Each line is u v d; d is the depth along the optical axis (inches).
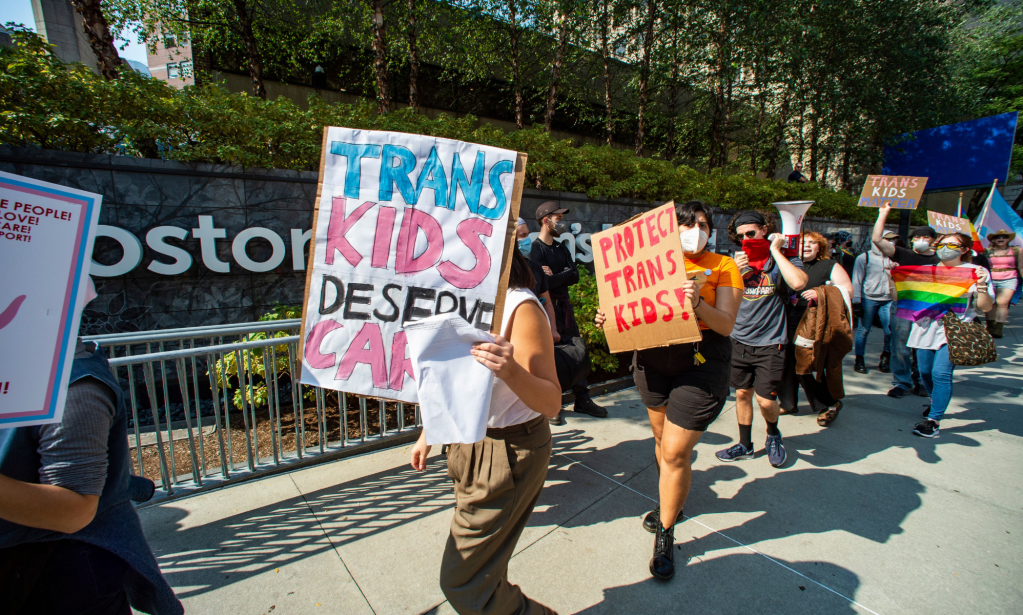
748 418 136.1
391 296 58.7
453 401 48.3
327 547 94.4
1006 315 288.2
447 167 58.1
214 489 113.5
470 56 414.0
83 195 39.3
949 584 87.4
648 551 96.3
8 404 36.4
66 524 38.9
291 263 199.8
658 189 339.9
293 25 393.1
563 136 563.5
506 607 61.4
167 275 176.6
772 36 381.1
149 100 169.9
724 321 89.2
